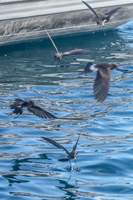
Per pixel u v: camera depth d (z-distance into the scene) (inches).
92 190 438.6
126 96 710.5
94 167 488.1
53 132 584.4
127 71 823.1
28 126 601.9
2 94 702.5
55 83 761.0
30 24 944.3
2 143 547.8
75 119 625.0
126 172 479.5
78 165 493.0
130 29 1123.9
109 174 473.7
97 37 1043.9
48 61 874.1
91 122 614.9
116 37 1045.2
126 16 1072.2
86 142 554.3
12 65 847.1
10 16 899.4
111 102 687.7
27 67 837.2
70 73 813.2
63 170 481.4
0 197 420.5
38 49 950.4
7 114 634.2
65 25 1000.2
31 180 456.8
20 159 506.6
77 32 1040.2
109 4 1011.9
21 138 565.0
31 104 297.4
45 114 275.3
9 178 460.1
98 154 518.3
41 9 934.4
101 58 891.4
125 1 1029.2
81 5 981.2
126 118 629.9
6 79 772.0
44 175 469.1
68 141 556.7
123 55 911.0
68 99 693.9
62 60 881.5
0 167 486.0
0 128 590.6
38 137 569.9
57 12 952.9
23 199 417.1
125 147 537.6
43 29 973.8
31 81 766.5
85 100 692.7
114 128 597.3
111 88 742.5
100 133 582.6
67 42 1000.9
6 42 952.9
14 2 897.5
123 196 427.5
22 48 956.0
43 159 508.1
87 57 901.2
